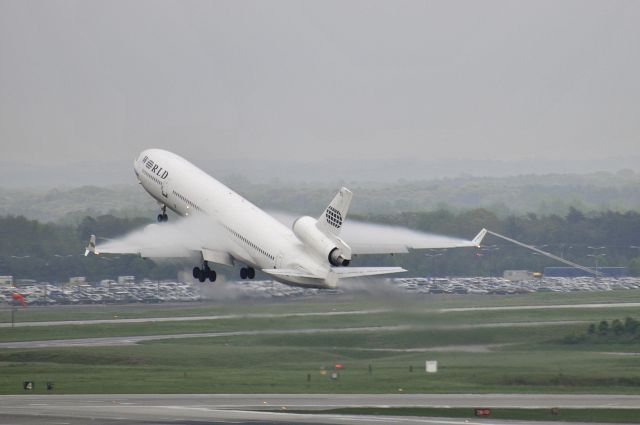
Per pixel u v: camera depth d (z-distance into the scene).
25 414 187.25
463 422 176.62
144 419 180.50
